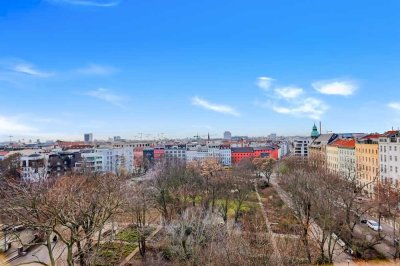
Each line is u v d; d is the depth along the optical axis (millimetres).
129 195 56062
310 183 70312
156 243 55375
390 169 98000
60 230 50375
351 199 59031
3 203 33500
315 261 44812
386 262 47062
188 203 84250
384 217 68125
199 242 45500
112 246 53625
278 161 192750
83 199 38938
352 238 53281
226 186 90062
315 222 58656
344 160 135000
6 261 47625
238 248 31344
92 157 178500
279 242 40625
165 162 178500
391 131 110562
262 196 101688
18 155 140500
